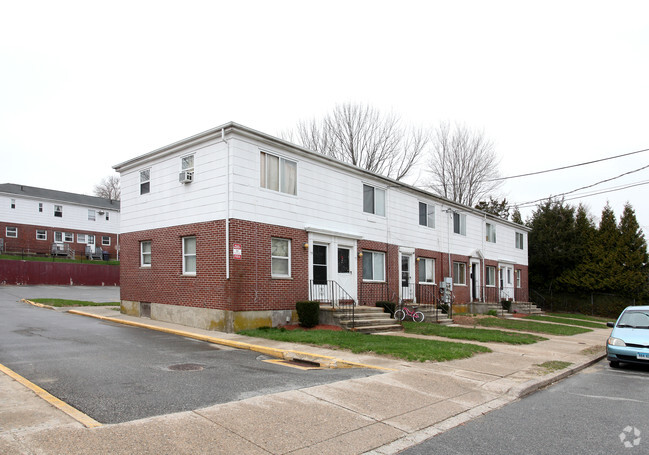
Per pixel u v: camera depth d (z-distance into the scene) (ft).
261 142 47.34
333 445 16.89
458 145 122.72
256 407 20.36
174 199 51.01
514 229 109.70
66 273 116.88
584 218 114.21
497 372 30.55
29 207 129.49
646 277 105.40
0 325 43.73
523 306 96.58
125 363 28.58
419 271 73.82
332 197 56.39
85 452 14.52
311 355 32.96
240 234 44.52
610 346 36.88
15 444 14.73
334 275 55.31
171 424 17.57
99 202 152.66
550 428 19.94
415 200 73.46
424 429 19.27
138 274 55.67
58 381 23.29
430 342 40.81
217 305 44.55
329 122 111.24
